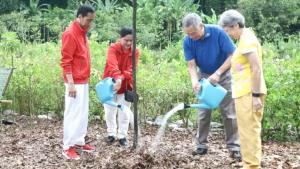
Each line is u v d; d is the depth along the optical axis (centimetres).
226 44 702
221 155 735
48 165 685
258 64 569
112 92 743
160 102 984
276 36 2198
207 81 653
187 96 974
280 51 1817
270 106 882
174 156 709
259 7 2338
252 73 570
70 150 718
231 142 714
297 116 889
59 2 3033
